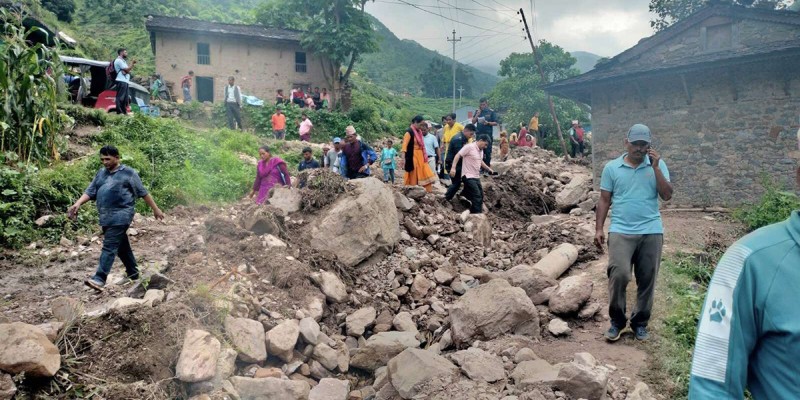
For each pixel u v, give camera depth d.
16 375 3.97
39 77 10.40
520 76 36.31
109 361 4.50
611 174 5.21
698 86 12.62
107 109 16.14
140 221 8.81
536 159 18.73
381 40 31.20
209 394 4.44
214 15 60.44
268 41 28.91
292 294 6.20
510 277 6.68
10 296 6.05
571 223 9.31
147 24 27.02
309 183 8.36
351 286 7.10
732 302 1.74
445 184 13.00
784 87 11.52
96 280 5.66
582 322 5.89
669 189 4.98
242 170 12.67
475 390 4.38
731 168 12.21
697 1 25.77
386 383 4.91
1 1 15.27
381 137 27.25
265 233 7.27
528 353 4.93
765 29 12.49
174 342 4.68
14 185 8.38
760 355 1.74
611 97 13.92
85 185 9.34
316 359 5.55
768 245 1.72
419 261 7.77
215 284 5.71
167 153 12.01
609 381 4.50
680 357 4.86
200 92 28.36
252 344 5.10
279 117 21.09
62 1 44.59
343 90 30.64
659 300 6.07
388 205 8.18
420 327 6.51
